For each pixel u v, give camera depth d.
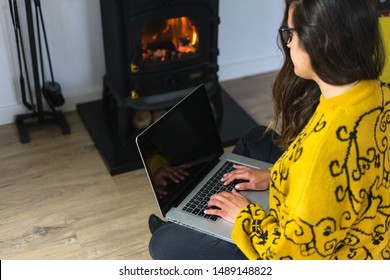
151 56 2.35
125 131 2.45
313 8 0.97
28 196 2.19
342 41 0.97
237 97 2.90
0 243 1.96
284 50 1.21
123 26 2.18
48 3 2.43
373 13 0.98
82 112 2.68
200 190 1.61
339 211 1.04
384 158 1.06
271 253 1.16
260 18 2.94
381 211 1.11
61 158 2.41
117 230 2.04
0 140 2.51
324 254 1.10
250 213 1.34
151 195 2.22
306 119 1.38
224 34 2.90
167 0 2.18
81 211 2.12
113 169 2.30
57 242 1.98
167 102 2.40
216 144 1.75
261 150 1.75
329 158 1.01
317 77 1.06
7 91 2.56
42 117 2.56
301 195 1.05
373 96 1.03
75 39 2.57
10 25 2.40
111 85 2.49
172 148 1.59
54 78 2.64
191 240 1.46
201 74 2.45
